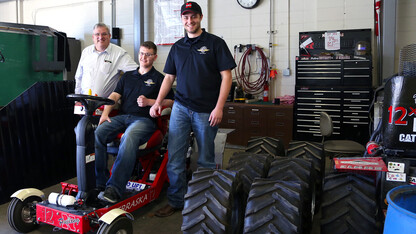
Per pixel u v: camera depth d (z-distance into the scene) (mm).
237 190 1992
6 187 2969
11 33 3508
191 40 2537
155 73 2953
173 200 2697
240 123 5188
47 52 3887
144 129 2645
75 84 3584
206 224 1824
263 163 2299
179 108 2576
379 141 2043
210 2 5949
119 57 3232
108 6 6996
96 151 2607
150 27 6539
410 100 1617
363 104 4473
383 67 4641
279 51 5539
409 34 4805
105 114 2758
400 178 1659
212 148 2617
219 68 2512
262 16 5598
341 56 4562
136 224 2541
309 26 5324
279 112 4930
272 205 1754
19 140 3064
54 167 3422
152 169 3090
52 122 3365
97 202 2273
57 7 7590
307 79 4734
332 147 2984
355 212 1765
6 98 3535
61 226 2113
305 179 2127
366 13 4930
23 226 2324
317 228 2463
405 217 1089
